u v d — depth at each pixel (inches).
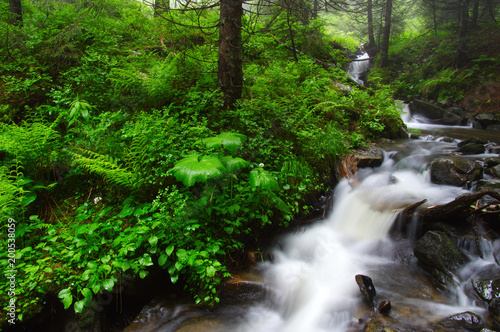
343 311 127.5
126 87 201.5
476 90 475.5
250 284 135.4
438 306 125.9
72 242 124.4
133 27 313.7
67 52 223.1
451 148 264.7
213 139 145.0
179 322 123.5
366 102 305.4
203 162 125.6
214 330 121.1
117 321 126.2
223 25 191.0
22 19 265.3
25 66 211.0
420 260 149.9
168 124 164.6
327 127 231.3
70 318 114.7
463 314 115.3
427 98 524.1
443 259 140.9
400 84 579.2
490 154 241.8
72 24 242.5
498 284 124.0
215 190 146.9
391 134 299.3
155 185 154.4
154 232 130.8
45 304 112.8
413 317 119.2
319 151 206.1
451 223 159.6
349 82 377.4
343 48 672.4
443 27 690.2
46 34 235.8
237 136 158.2
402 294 134.4
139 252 130.2
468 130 382.3
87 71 206.4
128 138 167.8
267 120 197.3
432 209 158.4
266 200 158.6
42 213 149.6
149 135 153.4
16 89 191.3
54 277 116.6
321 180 204.8
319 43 397.4
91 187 164.6
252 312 130.7
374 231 174.4
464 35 536.4
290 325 126.7
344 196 199.5
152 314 126.7
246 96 226.4
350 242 173.5
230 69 195.9
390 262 157.9
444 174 205.5
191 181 117.7
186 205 137.3
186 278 134.2
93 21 266.1
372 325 116.1
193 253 125.6
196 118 181.0
